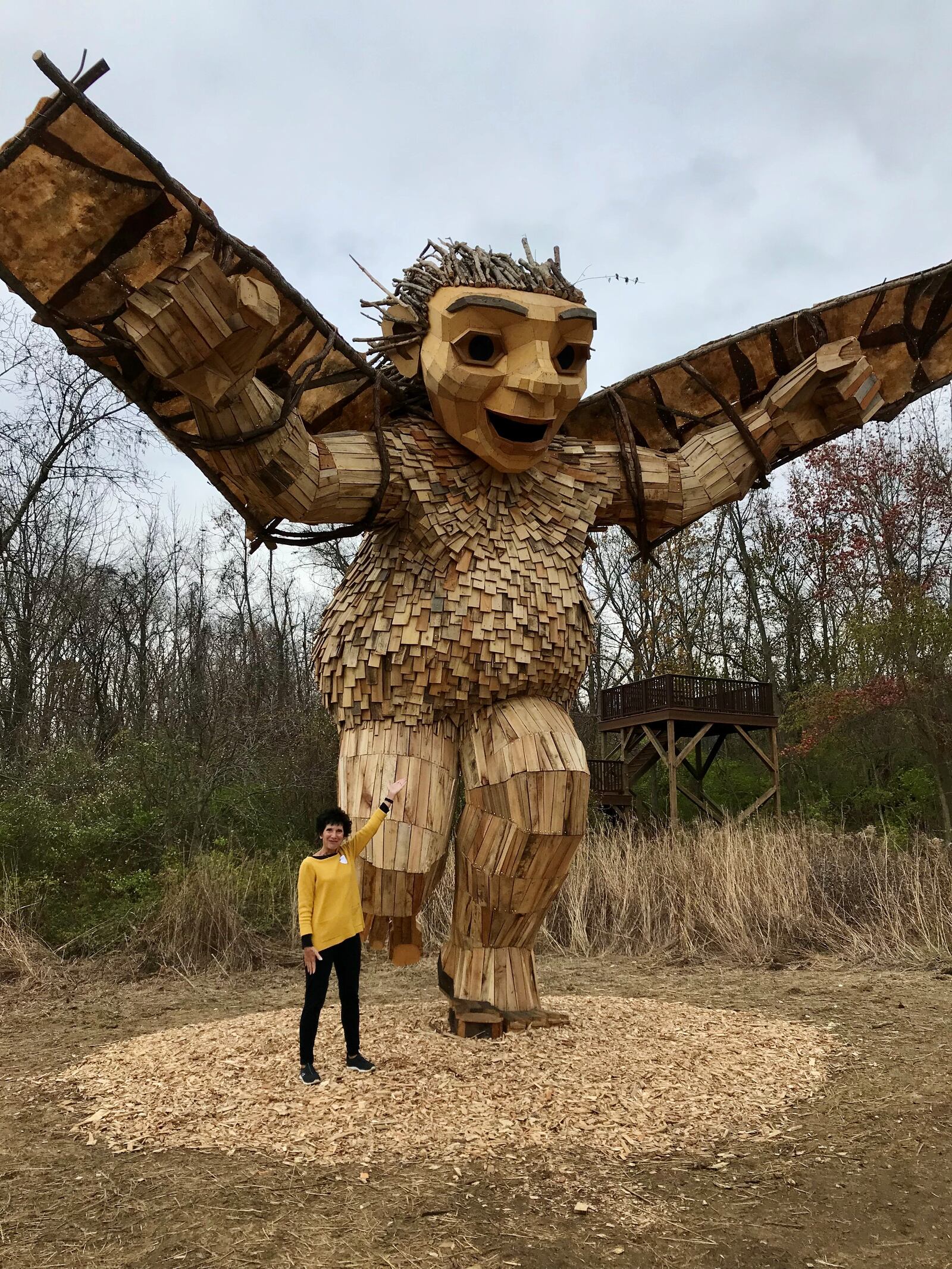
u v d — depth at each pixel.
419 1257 2.71
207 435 4.25
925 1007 6.18
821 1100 4.08
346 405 5.38
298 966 8.75
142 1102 4.07
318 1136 3.58
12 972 8.20
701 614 22.30
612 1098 3.93
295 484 4.53
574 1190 3.13
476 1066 4.36
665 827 14.68
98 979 8.22
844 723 17.45
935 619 15.83
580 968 8.32
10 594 16.16
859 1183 3.21
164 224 3.96
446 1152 3.43
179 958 8.61
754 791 20.14
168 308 3.64
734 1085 4.16
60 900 9.69
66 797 11.54
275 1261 2.69
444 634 4.82
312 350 4.89
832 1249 2.76
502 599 4.89
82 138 3.64
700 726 16.80
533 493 5.17
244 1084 4.20
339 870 4.46
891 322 5.69
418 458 4.90
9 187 3.76
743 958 8.54
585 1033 4.94
